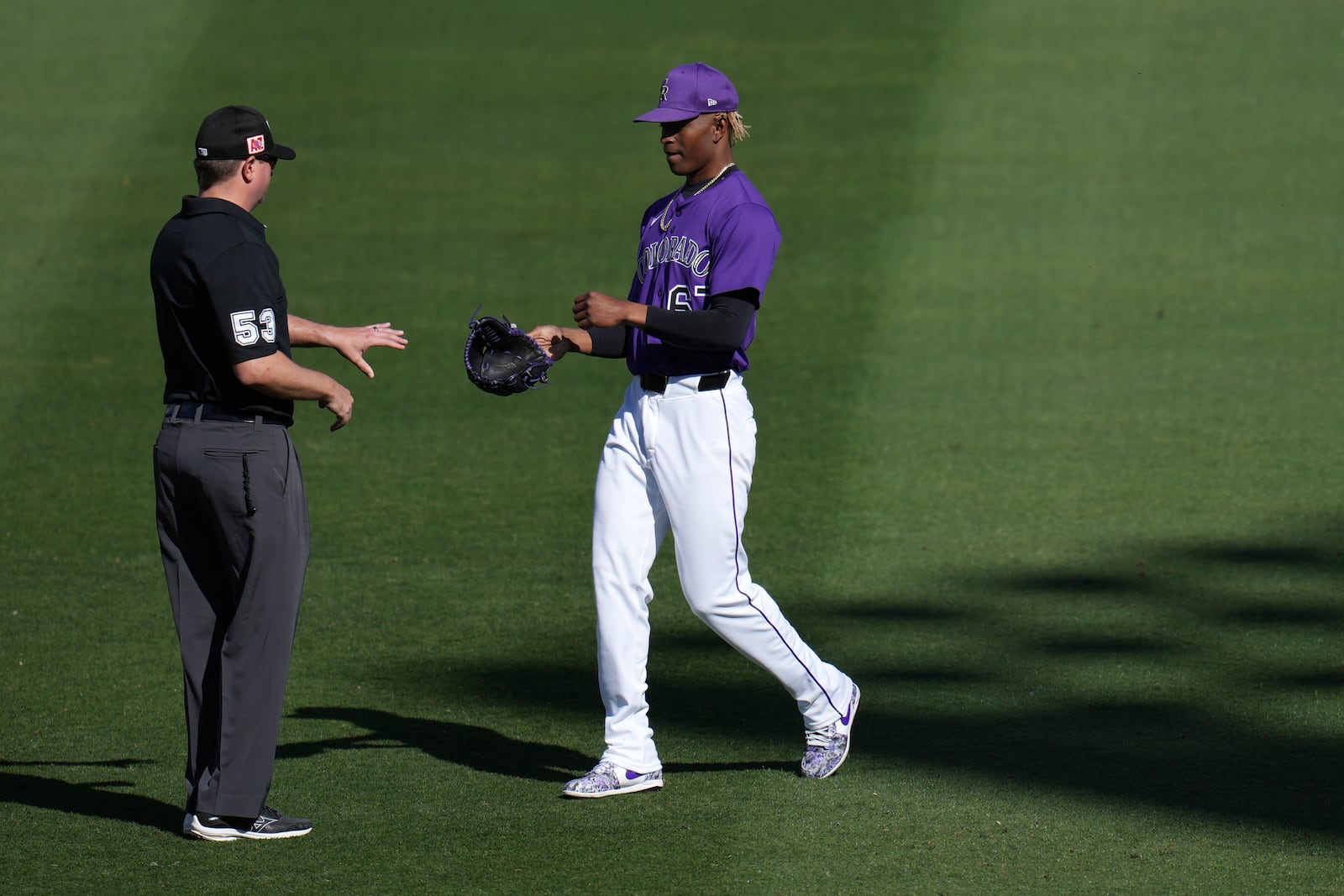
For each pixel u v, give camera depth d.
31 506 28.56
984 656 20.95
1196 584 23.80
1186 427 32.69
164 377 37.59
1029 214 52.75
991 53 75.38
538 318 41.94
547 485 29.81
